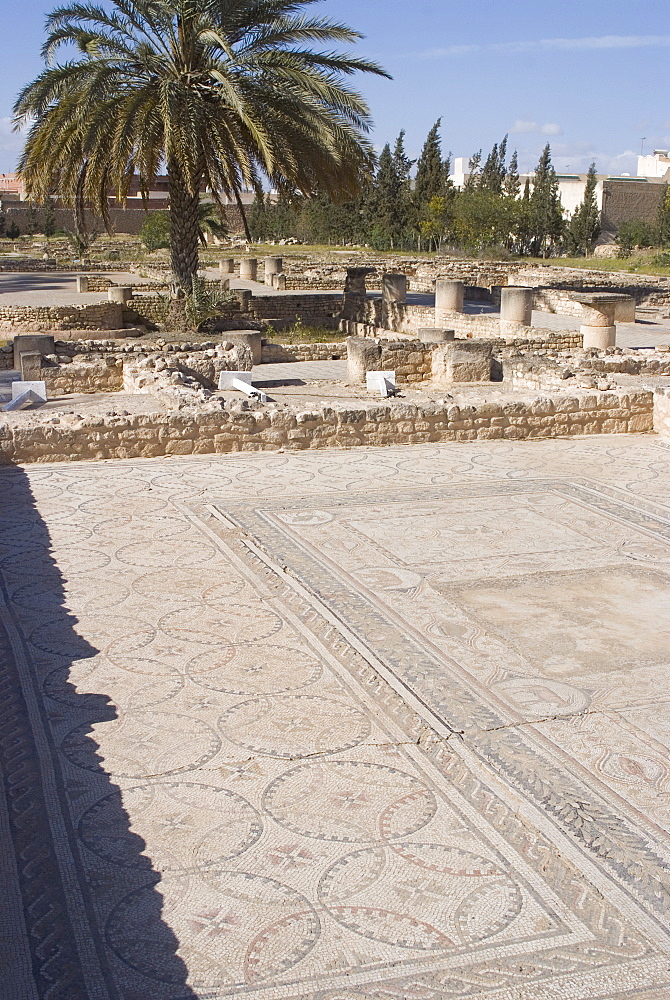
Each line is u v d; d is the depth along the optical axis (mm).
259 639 5746
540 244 56031
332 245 57469
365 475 9648
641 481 9500
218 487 9109
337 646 5652
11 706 4910
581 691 5117
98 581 6633
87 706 4918
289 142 21094
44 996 3070
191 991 3098
